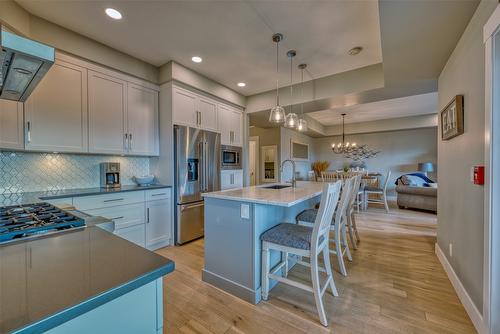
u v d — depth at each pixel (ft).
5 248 2.66
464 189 6.21
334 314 5.76
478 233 5.29
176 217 10.74
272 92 14.01
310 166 29.63
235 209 6.66
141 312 2.19
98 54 8.88
